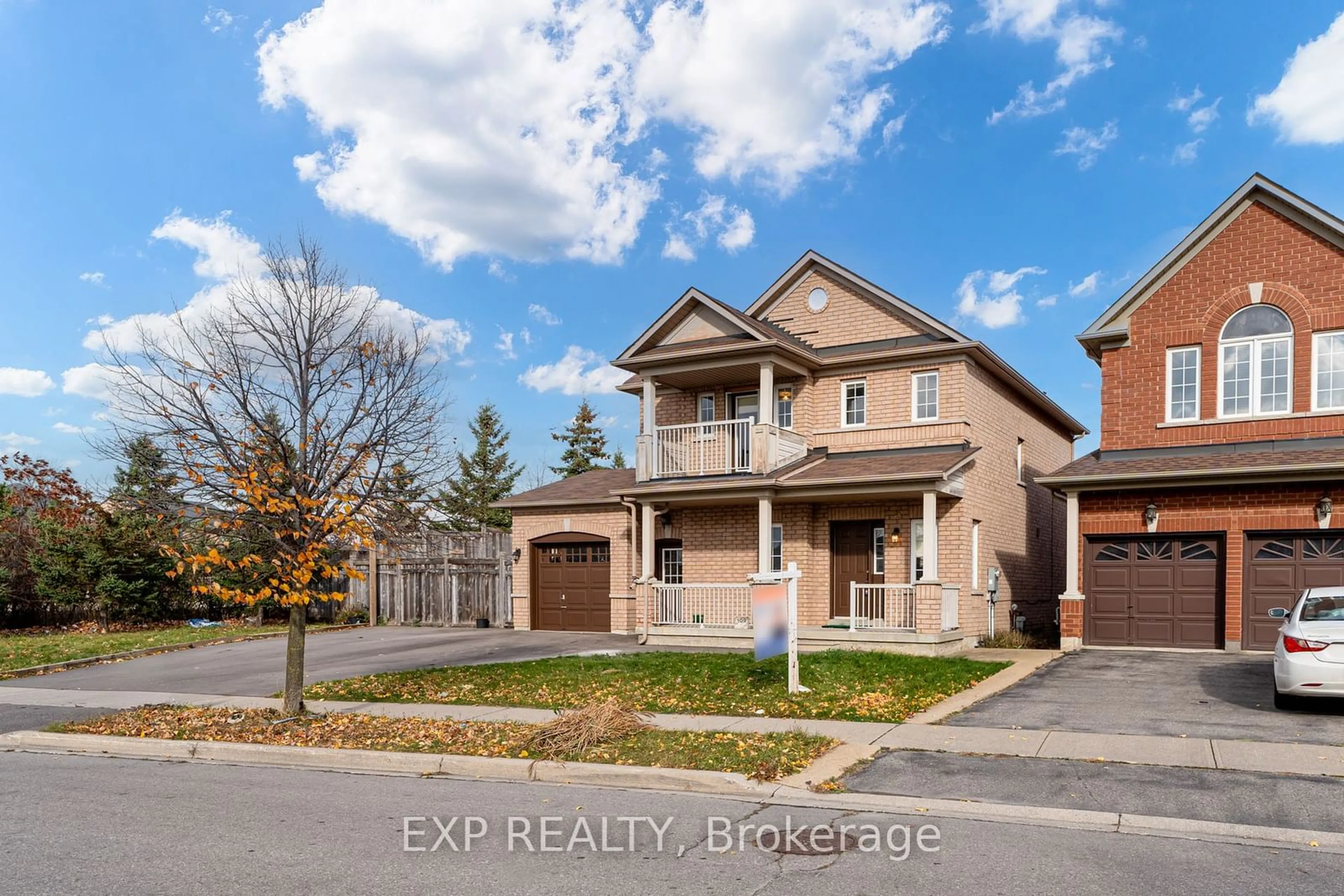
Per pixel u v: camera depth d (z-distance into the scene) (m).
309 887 5.71
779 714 11.12
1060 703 11.51
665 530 22.55
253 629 24.73
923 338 20.06
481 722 11.05
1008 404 22.61
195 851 6.48
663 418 23.14
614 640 21.09
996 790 7.76
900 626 18.78
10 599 25.55
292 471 10.51
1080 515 17.59
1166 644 16.92
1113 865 5.99
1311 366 16.23
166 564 25.86
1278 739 9.15
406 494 11.87
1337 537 15.70
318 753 9.76
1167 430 17.38
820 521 20.47
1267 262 16.70
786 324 21.97
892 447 20.14
